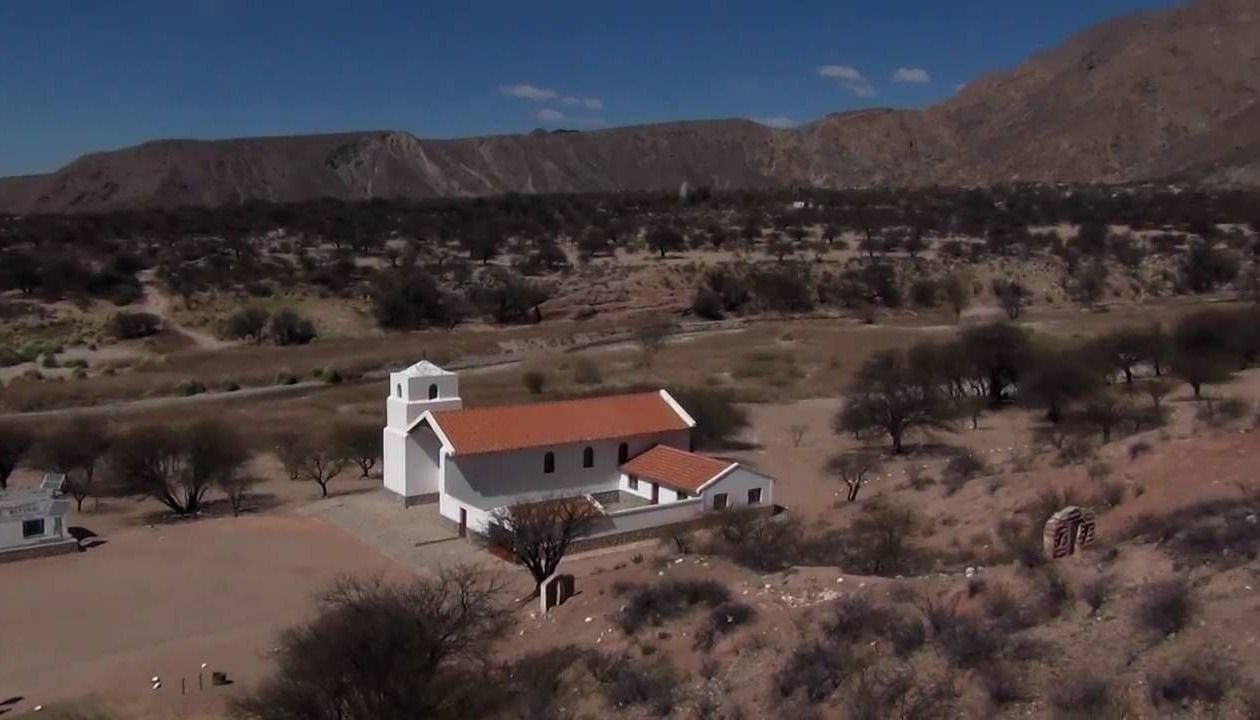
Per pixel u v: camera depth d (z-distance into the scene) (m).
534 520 35.50
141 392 79.62
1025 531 29.64
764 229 152.38
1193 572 20.91
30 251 122.25
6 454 52.66
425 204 183.25
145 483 47.97
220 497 50.31
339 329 104.19
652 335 96.62
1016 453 45.06
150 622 34.41
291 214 163.12
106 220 155.00
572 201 190.00
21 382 81.31
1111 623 19.92
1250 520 22.50
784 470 50.16
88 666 31.08
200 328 101.50
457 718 23.55
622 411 47.12
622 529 39.88
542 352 97.00
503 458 43.72
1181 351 58.06
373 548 41.28
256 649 31.88
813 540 33.44
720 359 85.19
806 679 20.45
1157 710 16.92
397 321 105.56
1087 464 34.81
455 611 28.69
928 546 31.73
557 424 45.34
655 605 26.09
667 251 138.00
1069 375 54.28
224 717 27.06
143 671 30.56
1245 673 17.16
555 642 26.83
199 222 153.62
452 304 109.19
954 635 20.22
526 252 136.88
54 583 38.28
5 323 99.12
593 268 126.00
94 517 47.44
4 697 29.14
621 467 46.16
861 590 24.42
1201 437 33.50
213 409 73.00
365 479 53.03
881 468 47.88
